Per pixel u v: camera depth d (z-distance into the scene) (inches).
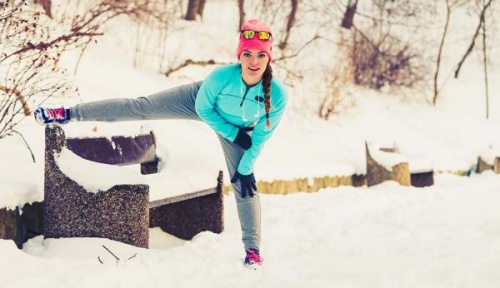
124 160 211.2
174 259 159.0
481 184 389.1
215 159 338.6
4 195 161.2
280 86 149.6
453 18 926.4
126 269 143.4
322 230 215.3
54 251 161.2
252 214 159.3
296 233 210.2
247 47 141.3
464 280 140.5
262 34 141.5
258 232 158.9
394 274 144.8
